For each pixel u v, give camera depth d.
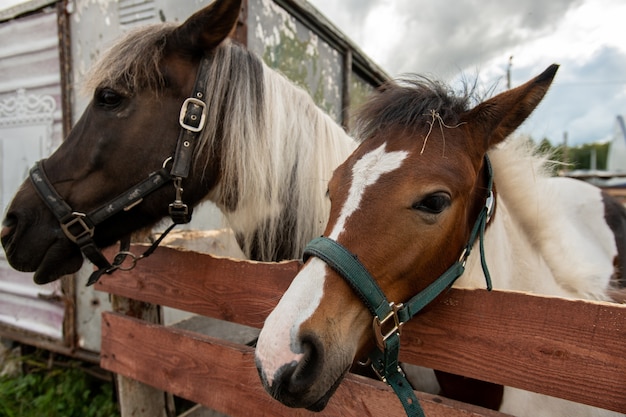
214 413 1.68
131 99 1.16
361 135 0.90
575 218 1.86
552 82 0.79
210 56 1.22
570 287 1.16
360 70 3.83
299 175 1.34
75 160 1.17
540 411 1.00
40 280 1.17
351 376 0.92
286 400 0.63
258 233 1.36
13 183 2.66
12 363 2.76
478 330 0.76
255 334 1.88
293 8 2.52
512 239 1.05
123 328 1.31
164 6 2.08
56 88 2.41
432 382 1.22
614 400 0.63
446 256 0.77
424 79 0.90
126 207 1.16
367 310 0.71
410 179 0.72
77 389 2.37
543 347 0.69
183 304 1.16
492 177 0.89
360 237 0.71
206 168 1.24
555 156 1.23
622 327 0.62
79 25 2.29
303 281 0.69
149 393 1.39
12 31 2.50
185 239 1.57
